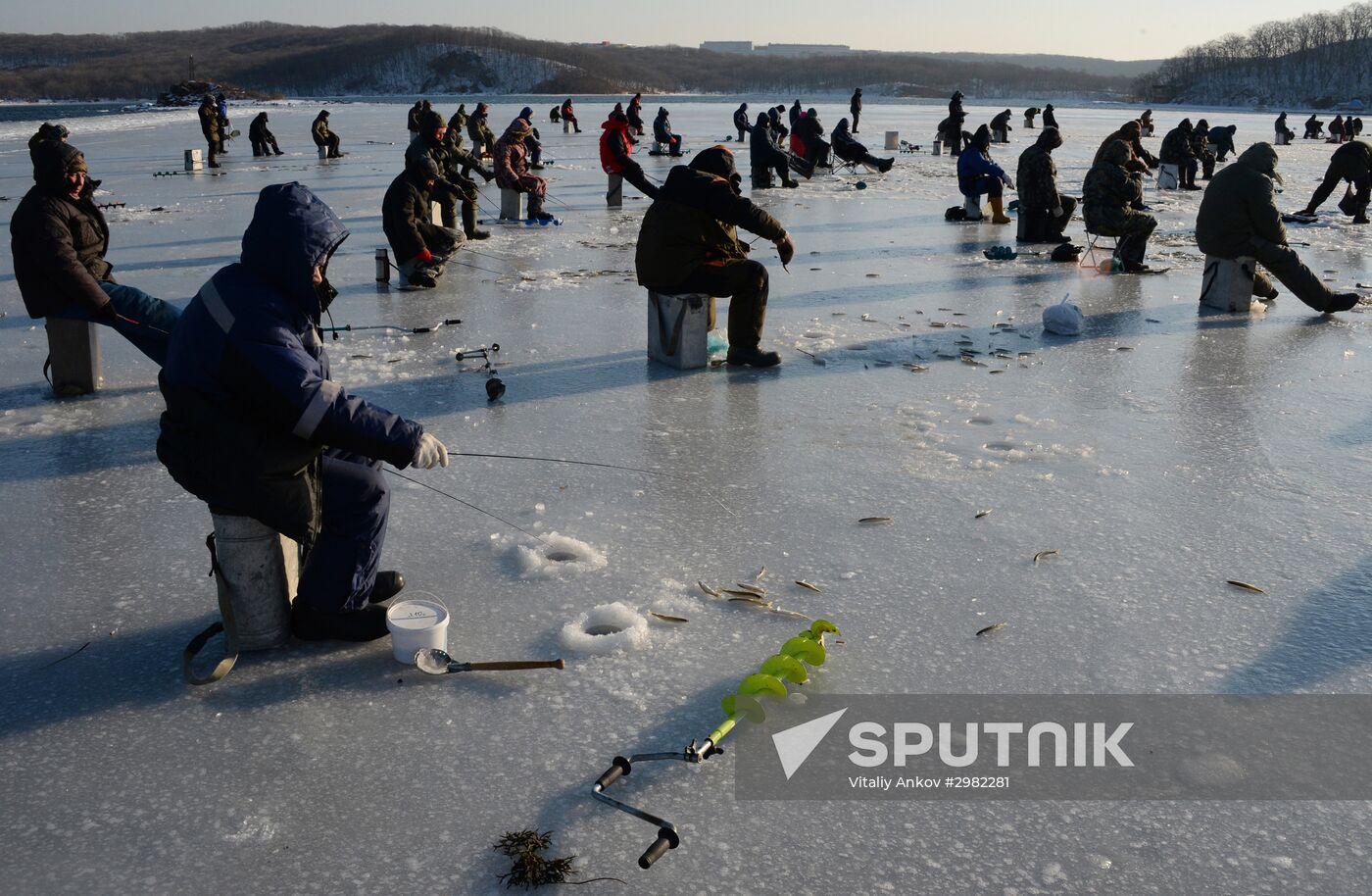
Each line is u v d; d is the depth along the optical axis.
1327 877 2.60
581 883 2.56
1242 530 4.70
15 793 2.92
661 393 6.86
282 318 3.32
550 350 8.02
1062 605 4.00
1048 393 6.86
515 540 4.58
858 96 41.19
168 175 23.41
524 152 15.71
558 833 2.74
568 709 3.31
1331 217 17.00
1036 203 13.81
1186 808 2.86
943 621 3.88
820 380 7.16
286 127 47.66
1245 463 5.56
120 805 2.87
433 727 3.21
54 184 6.52
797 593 4.09
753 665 3.57
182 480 3.43
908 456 5.66
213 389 3.30
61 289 6.51
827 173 25.50
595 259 12.41
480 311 9.49
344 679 3.48
